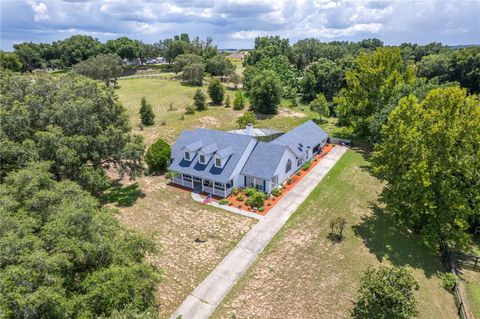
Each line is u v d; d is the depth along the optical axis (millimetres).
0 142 22953
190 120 60031
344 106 49031
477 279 23281
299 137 42969
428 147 25375
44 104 28078
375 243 26234
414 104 27125
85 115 29188
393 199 26625
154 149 38312
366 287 18641
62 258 12227
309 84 78688
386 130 28203
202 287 21141
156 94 81062
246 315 19062
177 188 35219
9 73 30750
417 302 19344
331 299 20312
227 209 30828
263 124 59406
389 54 45781
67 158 25719
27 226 13477
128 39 139625
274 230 27469
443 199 25031
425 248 26094
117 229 18203
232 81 92312
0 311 10203
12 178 17281
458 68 80625
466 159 24828
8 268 11281
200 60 108875
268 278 22016
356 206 31828
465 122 24500
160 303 19719
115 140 31031
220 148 35188
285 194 33969
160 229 27516
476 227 28734
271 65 90750
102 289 13312
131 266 15430
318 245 25625
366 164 42125
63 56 125812
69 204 15570
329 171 39812
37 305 10680
